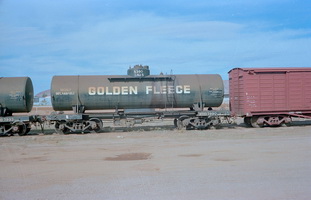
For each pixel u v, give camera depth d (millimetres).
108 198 7086
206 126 20531
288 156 11039
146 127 23328
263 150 12273
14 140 17047
